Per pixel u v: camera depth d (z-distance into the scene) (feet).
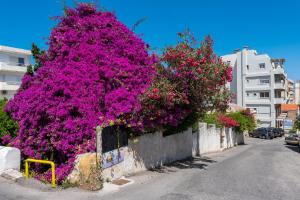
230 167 54.24
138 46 49.83
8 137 46.55
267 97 204.54
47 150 40.75
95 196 30.42
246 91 212.84
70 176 34.09
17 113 45.24
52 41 47.55
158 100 42.57
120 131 40.91
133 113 42.60
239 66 216.74
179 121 52.29
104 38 47.24
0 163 35.94
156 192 32.73
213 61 48.49
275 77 203.21
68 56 44.34
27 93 43.57
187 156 66.80
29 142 41.78
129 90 44.83
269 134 165.68
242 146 118.52
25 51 151.43
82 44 45.24
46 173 37.01
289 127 202.49
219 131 95.40
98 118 40.32
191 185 36.58
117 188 34.12
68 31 46.85
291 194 34.09
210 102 55.88
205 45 47.50
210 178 41.73
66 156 39.73
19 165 37.60
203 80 46.52
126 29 50.34
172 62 46.34
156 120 45.68
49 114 39.73
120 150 40.45
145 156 47.29
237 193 33.35
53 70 43.62
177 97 45.80
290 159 73.82
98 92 42.09
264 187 37.19
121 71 44.78
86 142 38.60
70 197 29.45
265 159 70.95
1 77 143.84
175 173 45.62
